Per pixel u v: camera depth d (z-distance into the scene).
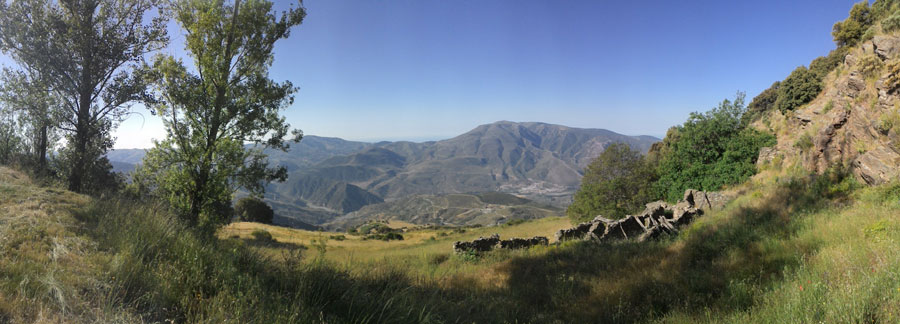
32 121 15.65
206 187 13.12
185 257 4.58
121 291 3.36
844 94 18.52
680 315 5.41
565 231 17.45
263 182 14.72
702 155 25.94
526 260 12.00
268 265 5.89
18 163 14.93
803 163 17.05
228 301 3.64
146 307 3.27
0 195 6.09
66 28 14.63
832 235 7.28
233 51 14.05
